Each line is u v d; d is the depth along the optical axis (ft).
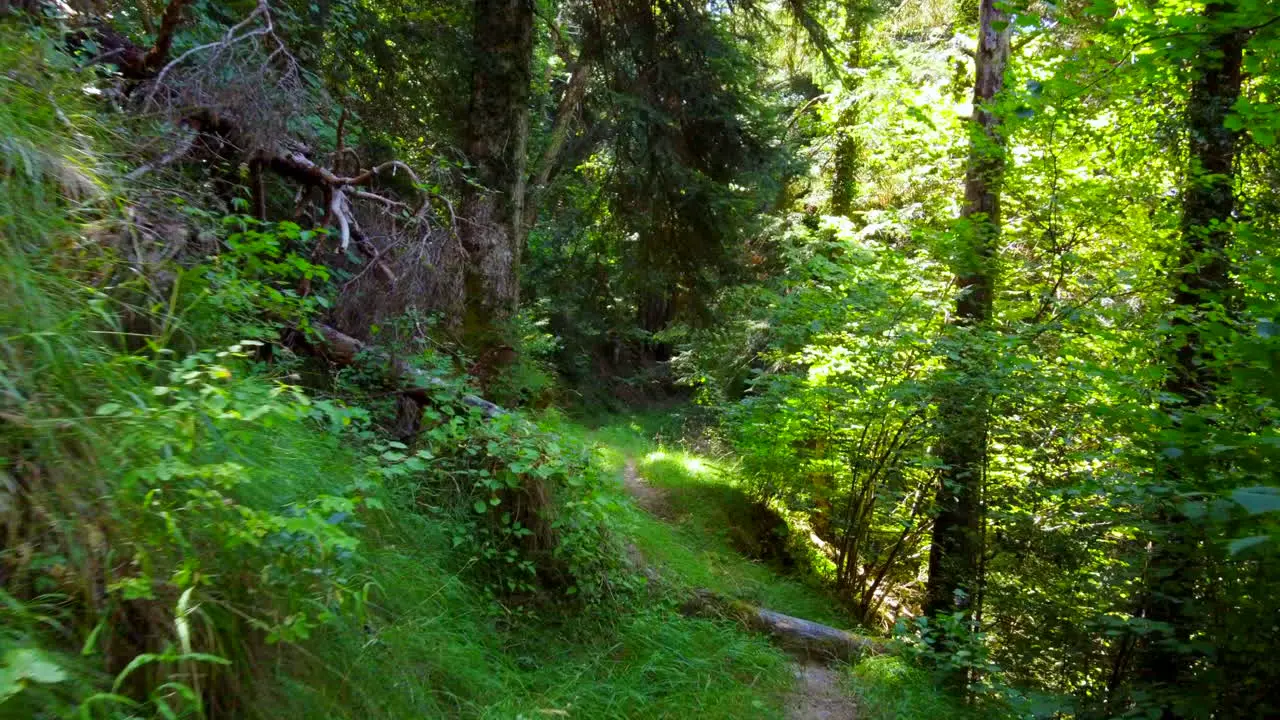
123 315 7.51
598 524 15.60
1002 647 17.01
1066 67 15.67
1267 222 16.87
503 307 19.72
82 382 5.91
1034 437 18.51
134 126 11.57
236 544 5.90
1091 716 11.98
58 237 6.85
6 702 4.29
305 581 7.32
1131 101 20.56
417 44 23.13
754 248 44.91
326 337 15.31
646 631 14.44
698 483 30.71
